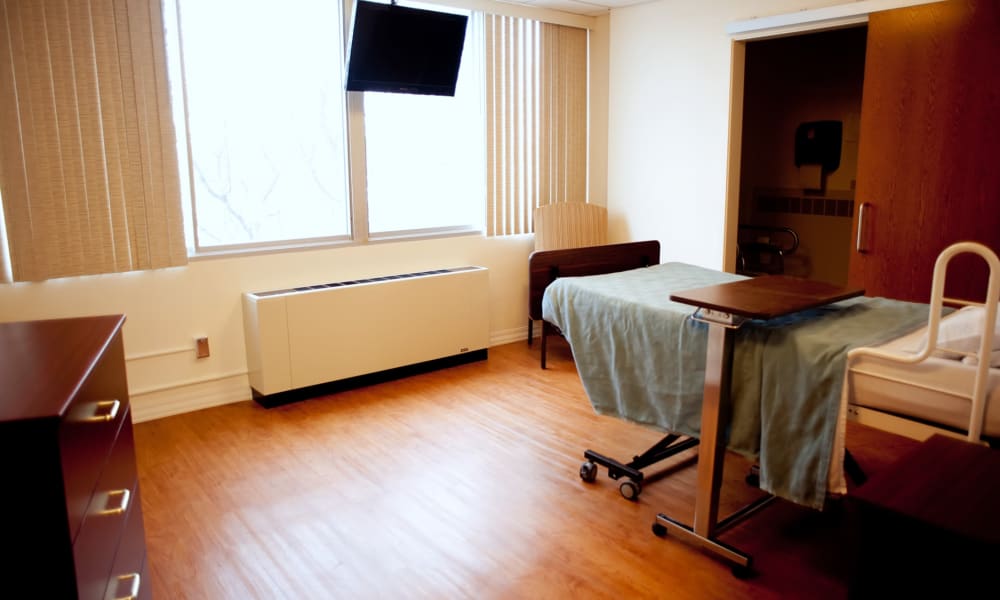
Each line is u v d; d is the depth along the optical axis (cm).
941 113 340
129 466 165
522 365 448
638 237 508
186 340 358
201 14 345
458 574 222
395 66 395
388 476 291
